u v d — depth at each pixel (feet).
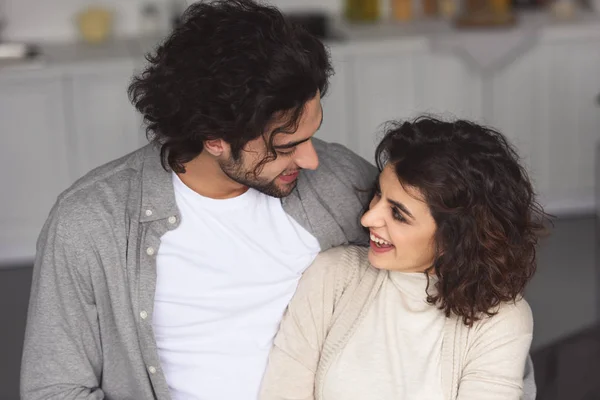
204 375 5.81
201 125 5.12
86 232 5.41
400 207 5.45
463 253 5.49
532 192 5.76
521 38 14.71
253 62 4.95
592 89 15.20
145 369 5.70
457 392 5.61
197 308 5.75
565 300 12.84
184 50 5.16
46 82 13.80
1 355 11.85
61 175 14.25
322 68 5.36
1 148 13.99
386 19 16.24
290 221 5.99
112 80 13.96
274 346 5.89
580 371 6.95
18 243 14.51
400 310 5.82
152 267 5.57
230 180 5.58
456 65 14.83
